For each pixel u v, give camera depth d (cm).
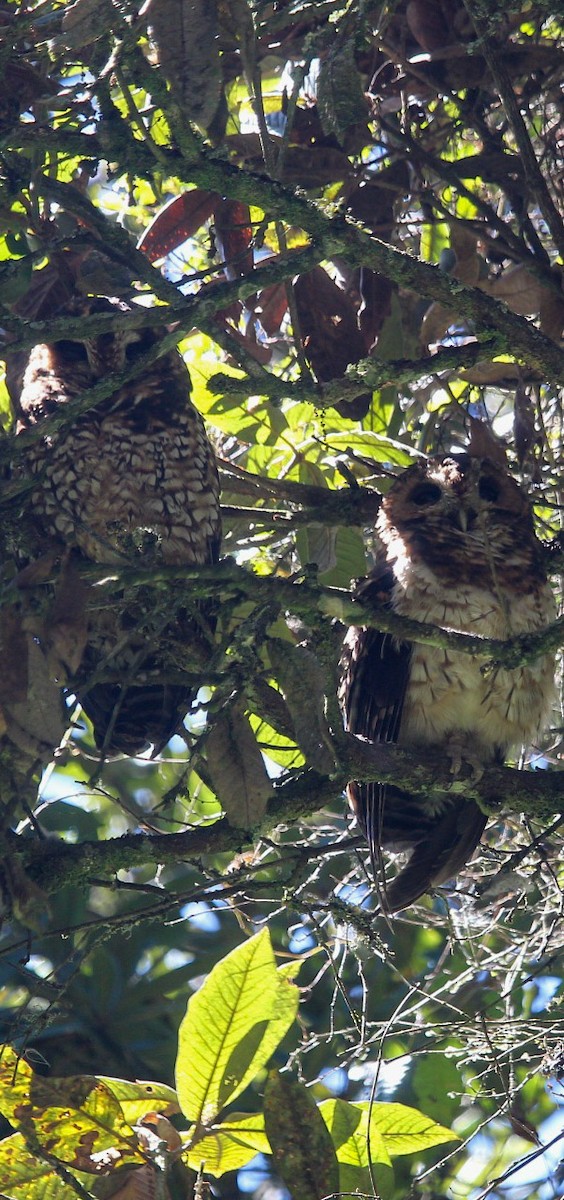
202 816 1087
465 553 909
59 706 631
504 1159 1015
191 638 878
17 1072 666
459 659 892
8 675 628
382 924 1102
